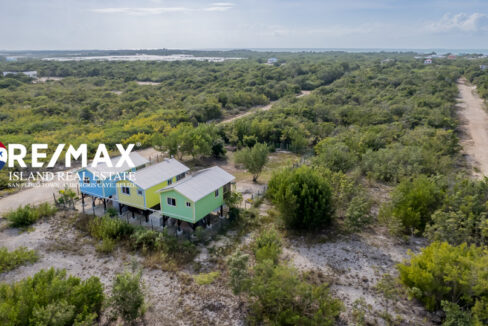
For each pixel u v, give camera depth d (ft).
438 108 201.98
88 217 89.04
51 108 228.63
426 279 55.57
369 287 63.52
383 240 79.61
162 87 334.03
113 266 70.54
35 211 89.81
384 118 189.37
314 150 155.33
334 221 88.02
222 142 153.28
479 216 74.23
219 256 73.41
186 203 77.92
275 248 68.18
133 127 181.27
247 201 100.07
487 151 150.41
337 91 279.08
